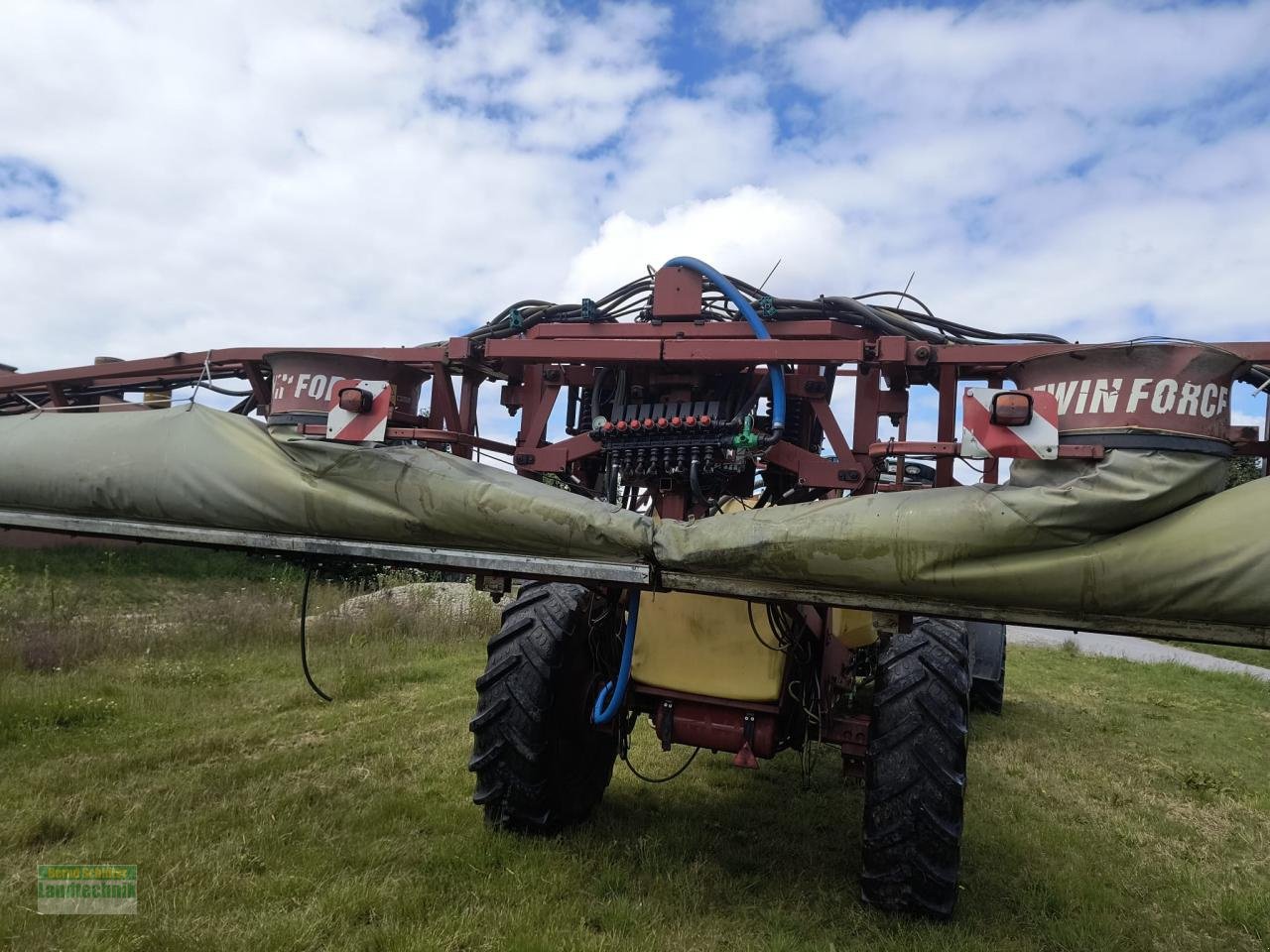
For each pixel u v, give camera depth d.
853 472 3.25
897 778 2.94
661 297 3.53
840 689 3.74
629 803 4.09
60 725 4.78
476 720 3.41
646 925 2.79
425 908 2.81
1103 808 4.54
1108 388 2.32
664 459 3.41
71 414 3.11
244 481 2.79
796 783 4.63
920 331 3.30
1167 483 2.24
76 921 2.55
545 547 2.66
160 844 3.18
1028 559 2.29
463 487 2.68
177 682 6.02
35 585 11.09
